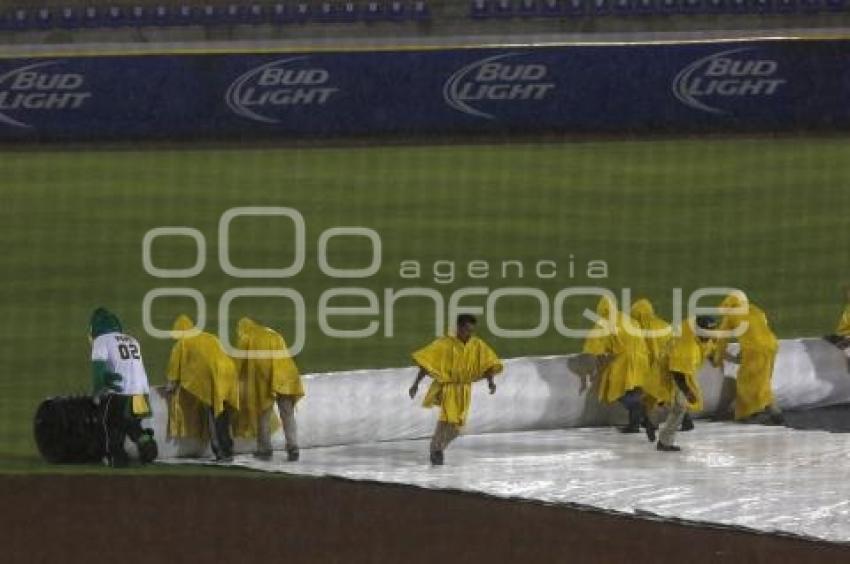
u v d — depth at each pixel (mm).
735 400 61562
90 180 116062
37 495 46406
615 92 128875
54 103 130875
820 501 47625
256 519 44031
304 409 55562
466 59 129375
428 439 57875
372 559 40000
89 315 80562
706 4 149250
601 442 57344
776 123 128125
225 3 155875
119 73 130625
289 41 147125
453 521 44500
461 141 129000
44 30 156250
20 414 61594
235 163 122062
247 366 53531
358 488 49031
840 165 116438
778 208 104375
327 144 129000
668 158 120125
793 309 81125
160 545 40875
